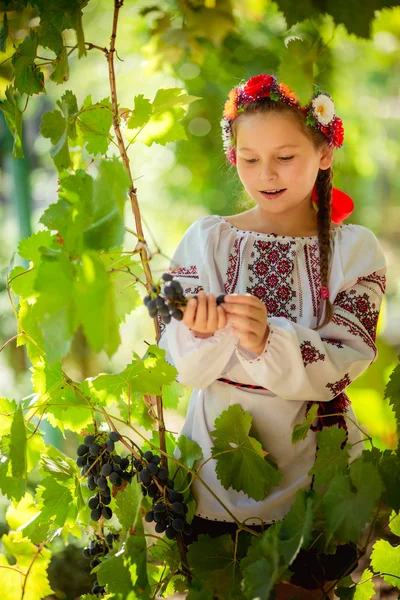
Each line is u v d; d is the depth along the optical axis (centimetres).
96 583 182
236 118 182
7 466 171
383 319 359
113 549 175
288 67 160
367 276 186
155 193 507
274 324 168
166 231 518
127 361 509
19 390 427
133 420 195
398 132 517
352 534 144
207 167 444
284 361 167
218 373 175
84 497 189
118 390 169
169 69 364
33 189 523
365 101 478
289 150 177
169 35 302
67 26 174
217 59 391
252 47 386
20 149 186
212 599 162
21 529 186
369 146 490
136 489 159
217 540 174
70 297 128
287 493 178
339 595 171
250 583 144
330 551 163
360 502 143
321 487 174
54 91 472
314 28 165
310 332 171
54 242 154
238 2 343
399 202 629
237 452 173
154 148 486
